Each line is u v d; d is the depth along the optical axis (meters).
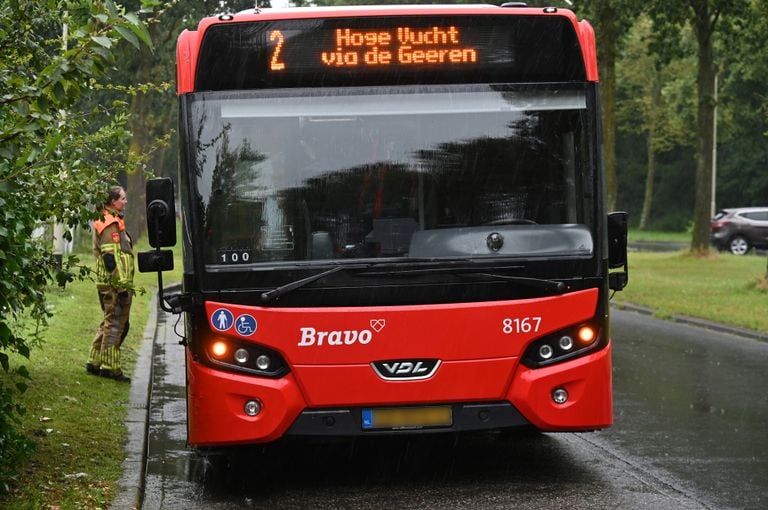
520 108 7.66
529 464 8.38
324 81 7.54
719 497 7.27
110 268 11.41
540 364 7.47
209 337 7.30
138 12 5.61
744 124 64.00
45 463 7.64
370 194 7.44
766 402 11.29
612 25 31.80
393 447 9.12
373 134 7.51
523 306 7.41
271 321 7.25
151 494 7.51
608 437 9.46
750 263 35.69
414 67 7.61
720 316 19.56
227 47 7.50
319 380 7.27
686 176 81.81
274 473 8.19
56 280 8.09
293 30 7.54
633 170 85.56
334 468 8.34
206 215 7.34
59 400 9.91
